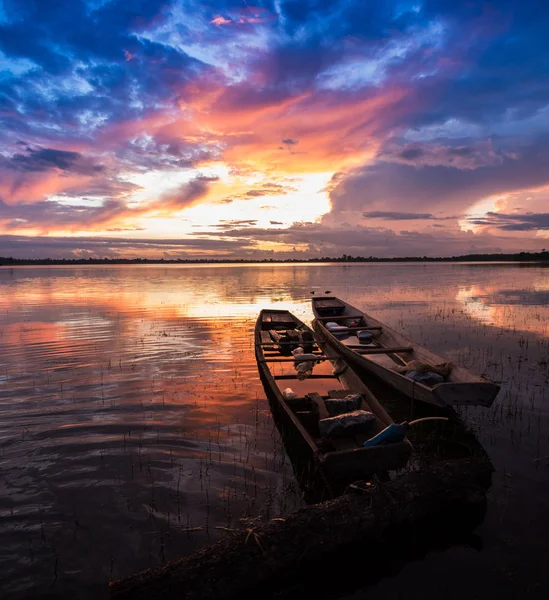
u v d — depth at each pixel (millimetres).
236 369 11102
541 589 4004
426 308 22469
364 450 5520
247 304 25328
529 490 5512
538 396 8898
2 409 8195
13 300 27438
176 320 19031
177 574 3738
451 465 5359
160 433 7195
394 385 9266
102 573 4195
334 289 35688
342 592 4062
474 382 7180
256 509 5168
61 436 7051
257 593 3932
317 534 4293
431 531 4863
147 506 5215
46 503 5277
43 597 3918
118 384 9750
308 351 12984
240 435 7168
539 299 26219
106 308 23250
